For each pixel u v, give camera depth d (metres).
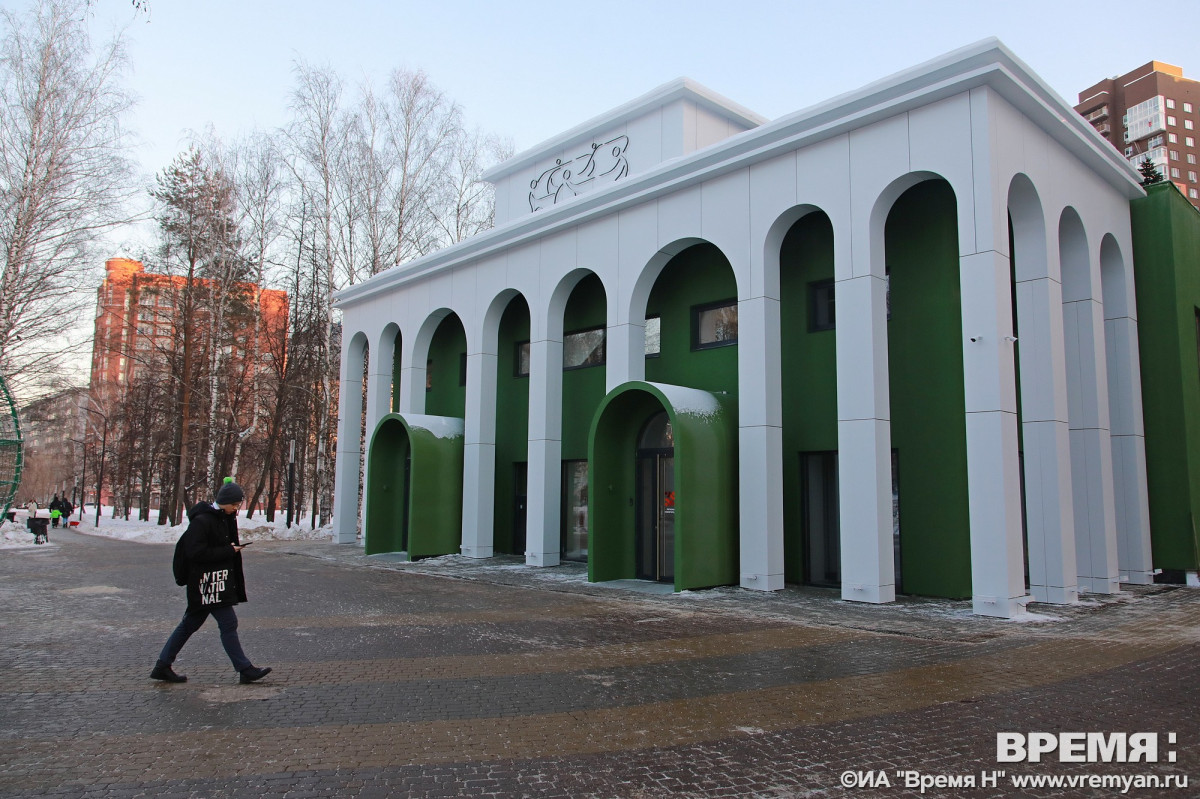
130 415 40.25
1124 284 14.54
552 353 17.08
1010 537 10.16
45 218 25.05
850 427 11.60
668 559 14.10
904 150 11.47
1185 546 13.88
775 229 13.16
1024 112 11.65
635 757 4.97
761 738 5.34
